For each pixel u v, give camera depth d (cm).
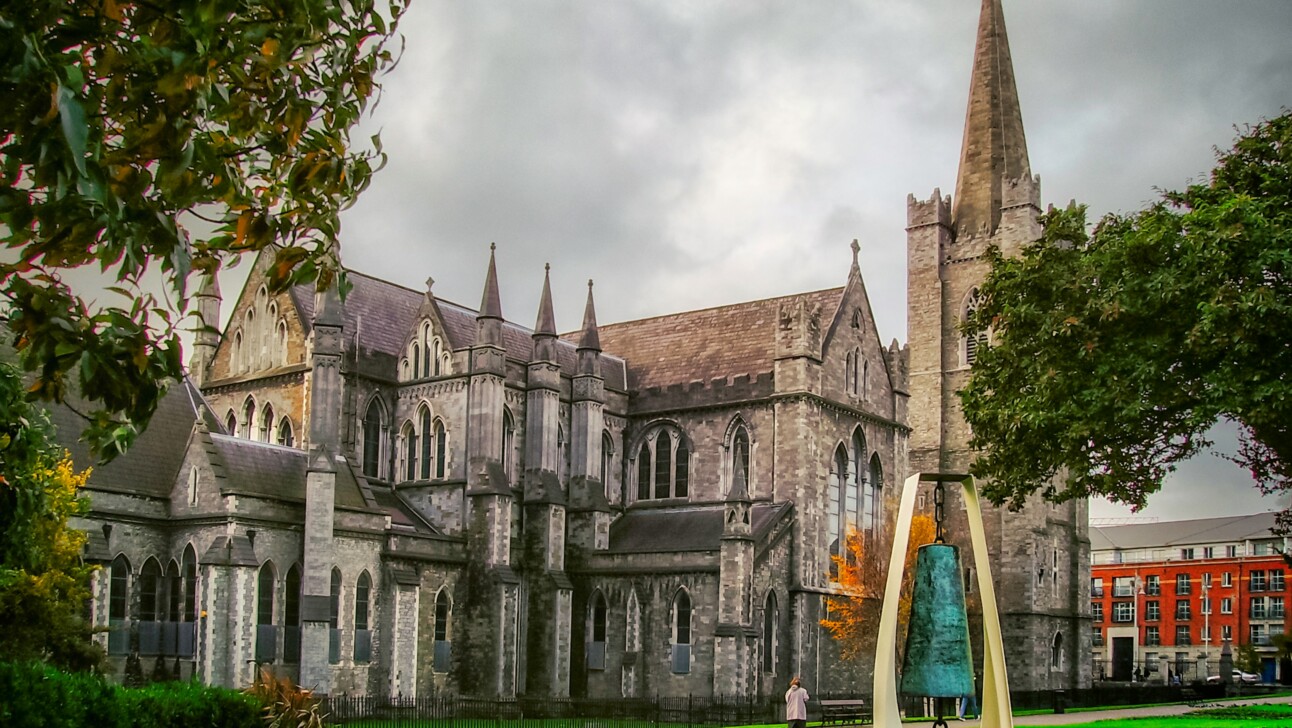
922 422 13000
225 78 2402
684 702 8150
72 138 1568
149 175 1961
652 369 11312
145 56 1898
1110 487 5275
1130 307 5072
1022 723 6769
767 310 11119
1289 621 16025
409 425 9819
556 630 9431
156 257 1984
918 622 2744
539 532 9681
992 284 5866
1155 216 5269
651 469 10788
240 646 7556
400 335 10238
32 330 2089
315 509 7994
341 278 2447
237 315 10056
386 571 8588
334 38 2280
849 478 10456
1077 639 12562
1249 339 4731
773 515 9706
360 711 7275
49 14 1730
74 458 7656
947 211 13350
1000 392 5719
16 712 2555
